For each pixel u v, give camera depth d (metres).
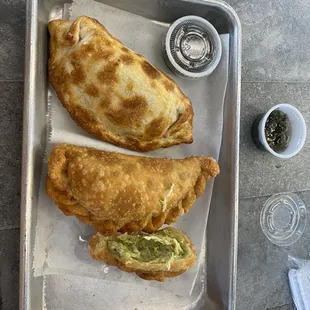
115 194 0.31
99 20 0.34
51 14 0.33
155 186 0.32
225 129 0.36
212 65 0.35
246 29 0.41
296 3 0.43
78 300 0.34
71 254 0.33
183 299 0.37
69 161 0.31
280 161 0.42
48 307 0.34
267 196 0.42
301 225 0.43
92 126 0.32
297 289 0.42
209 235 0.37
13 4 0.34
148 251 0.33
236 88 0.35
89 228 0.34
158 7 0.35
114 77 0.31
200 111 0.36
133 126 0.32
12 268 0.34
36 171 0.31
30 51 0.30
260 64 0.42
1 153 0.34
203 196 0.36
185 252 0.34
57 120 0.33
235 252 0.35
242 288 0.41
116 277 0.35
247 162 0.41
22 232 0.30
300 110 0.43
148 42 0.36
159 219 0.33
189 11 0.36
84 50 0.31
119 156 0.33
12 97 0.34
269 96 0.42
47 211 0.32
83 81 0.31
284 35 0.43
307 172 0.43
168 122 0.33
